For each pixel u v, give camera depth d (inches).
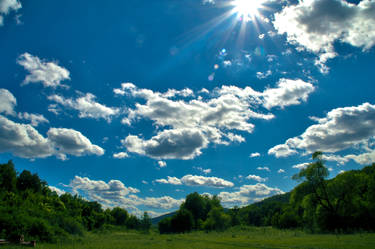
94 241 1567.4
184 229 4131.4
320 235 1582.2
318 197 2114.9
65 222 1921.8
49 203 2947.8
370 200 2018.9
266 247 1036.5
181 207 5049.2
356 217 1990.7
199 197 5039.4
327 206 2100.1
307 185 2158.0
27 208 1797.5
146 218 4414.4
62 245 1222.3
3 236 1172.5
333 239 1211.2
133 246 1211.2
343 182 2047.2
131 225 5221.5
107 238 2046.0
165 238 1994.3
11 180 3038.9
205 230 3641.7
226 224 3646.7
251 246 1110.4
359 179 2059.5
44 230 1379.2
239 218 5078.7
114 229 4694.9
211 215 3725.4
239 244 1215.6
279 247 1005.2
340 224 1987.0
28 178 3673.7
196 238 1854.1
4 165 3073.3
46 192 4015.8
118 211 6919.3
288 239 1371.8
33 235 1327.5
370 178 2119.8
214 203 5123.0
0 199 1991.9
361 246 897.5
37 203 2704.2
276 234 1929.1
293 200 2284.7
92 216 4311.0
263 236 1781.5
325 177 2085.4
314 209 2155.5
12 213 1448.1
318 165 2096.5
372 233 1520.7
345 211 2023.9
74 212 3366.1
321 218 2069.4
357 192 2073.1
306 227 2210.9
